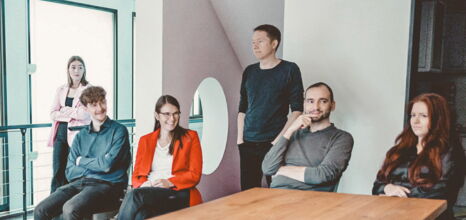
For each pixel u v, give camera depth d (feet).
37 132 14.47
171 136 9.08
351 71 9.55
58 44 14.88
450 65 9.81
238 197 6.01
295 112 9.30
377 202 5.71
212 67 12.12
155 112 9.07
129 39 17.19
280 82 9.46
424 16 9.36
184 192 8.61
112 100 16.90
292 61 10.28
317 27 9.91
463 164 6.90
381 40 9.17
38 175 14.65
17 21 13.53
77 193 9.37
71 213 8.47
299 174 7.79
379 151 9.34
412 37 8.80
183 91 11.10
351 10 9.48
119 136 9.67
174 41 10.69
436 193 6.68
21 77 13.75
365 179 9.54
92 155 9.78
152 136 9.16
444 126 6.83
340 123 9.78
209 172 12.53
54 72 14.83
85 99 9.65
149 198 7.97
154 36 10.45
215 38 12.15
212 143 13.08
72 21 15.24
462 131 9.75
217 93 12.84
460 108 9.82
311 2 9.94
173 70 10.72
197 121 18.25
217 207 5.44
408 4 8.83
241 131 10.28
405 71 8.94
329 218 4.91
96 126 9.85
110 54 16.65
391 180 7.27
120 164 9.71
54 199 9.09
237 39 12.55
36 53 14.26
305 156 8.13
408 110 7.33
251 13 11.99
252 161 9.93
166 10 10.36
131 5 17.12
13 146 13.69
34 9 14.08
